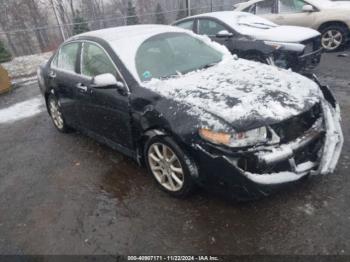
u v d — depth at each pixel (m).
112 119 3.76
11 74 10.87
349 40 8.21
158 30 4.30
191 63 3.94
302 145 2.79
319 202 2.97
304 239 2.61
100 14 33.22
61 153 4.59
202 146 2.75
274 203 3.02
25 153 4.75
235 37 6.55
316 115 3.03
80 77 4.23
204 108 2.86
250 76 3.41
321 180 3.26
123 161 4.13
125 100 3.47
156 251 2.67
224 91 3.07
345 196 3.01
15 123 6.07
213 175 2.78
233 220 2.88
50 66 5.07
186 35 4.38
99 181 3.75
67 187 3.72
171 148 3.07
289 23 8.77
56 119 5.32
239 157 2.63
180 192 3.15
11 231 3.13
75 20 19.86
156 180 3.44
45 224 3.15
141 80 3.51
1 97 8.00
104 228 3.00
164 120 3.02
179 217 3.00
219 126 2.67
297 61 5.89
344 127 4.32
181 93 3.14
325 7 8.31
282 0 8.88
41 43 28.89
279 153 2.65
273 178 2.66
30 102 7.24
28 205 3.49
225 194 2.81
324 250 2.49
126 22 19.98
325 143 2.93
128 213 3.15
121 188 3.56
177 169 3.13
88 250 2.77
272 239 2.64
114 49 3.77
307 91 3.10
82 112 4.32
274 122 2.68
